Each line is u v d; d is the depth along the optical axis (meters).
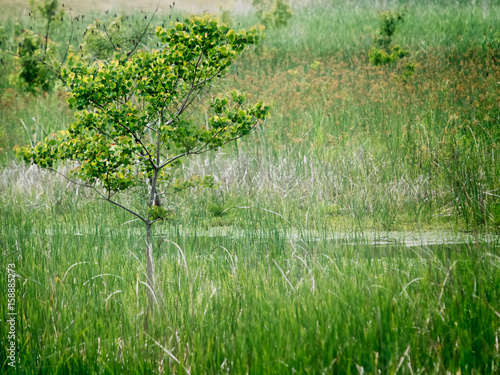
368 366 2.90
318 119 9.23
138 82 3.81
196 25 3.76
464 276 3.83
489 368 2.90
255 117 3.92
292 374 2.83
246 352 3.04
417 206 6.32
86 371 3.02
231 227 6.04
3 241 5.05
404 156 7.43
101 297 3.79
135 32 7.33
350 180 6.87
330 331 3.18
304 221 5.93
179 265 4.21
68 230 5.70
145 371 3.00
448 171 6.74
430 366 2.92
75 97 3.73
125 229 5.55
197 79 4.01
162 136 3.87
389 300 3.46
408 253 4.91
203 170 7.30
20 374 3.03
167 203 6.46
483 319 3.24
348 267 4.19
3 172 8.02
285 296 3.67
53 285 3.91
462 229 5.72
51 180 7.46
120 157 3.86
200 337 3.25
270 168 7.20
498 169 6.62
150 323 3.44
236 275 4.09
